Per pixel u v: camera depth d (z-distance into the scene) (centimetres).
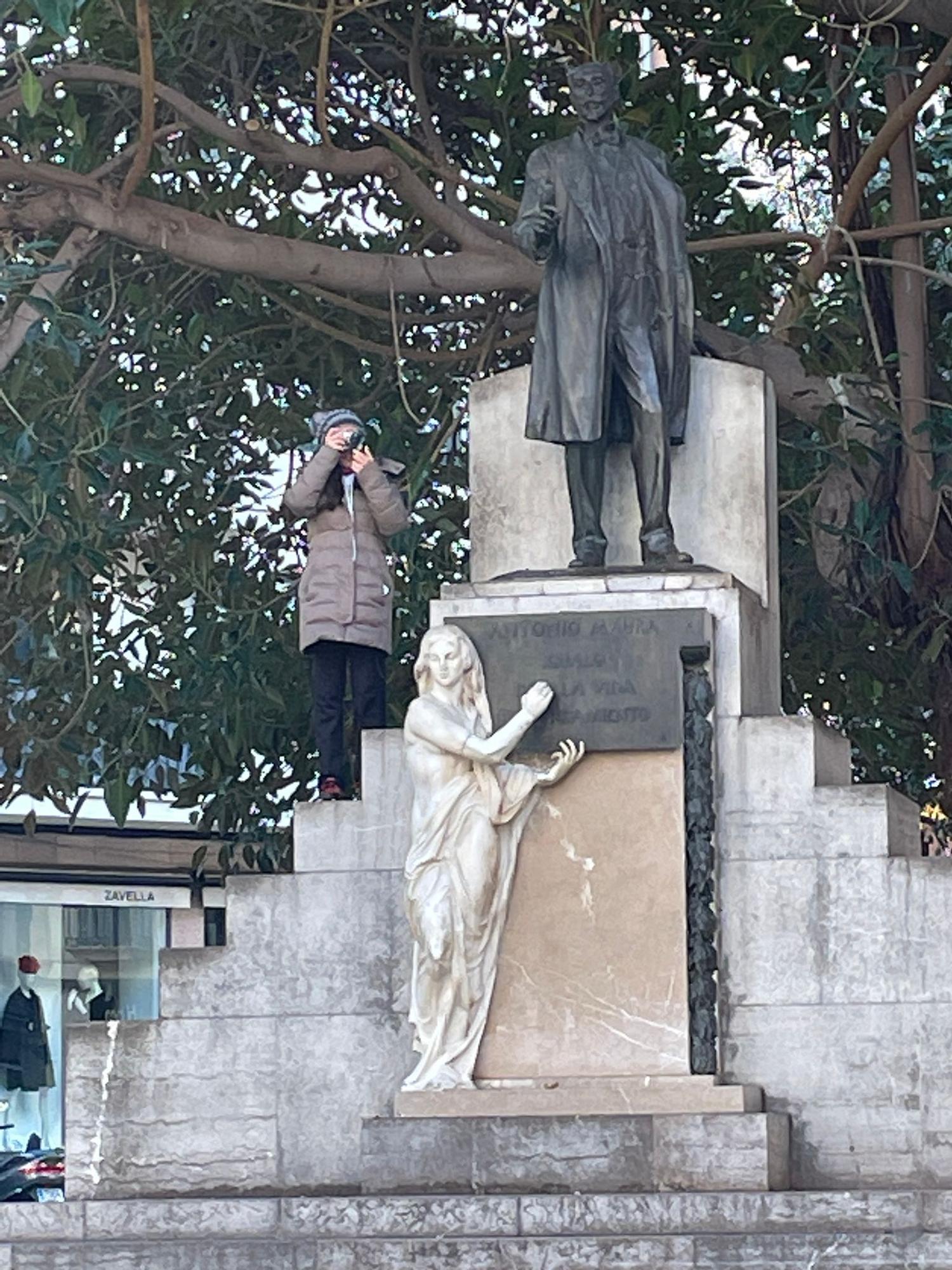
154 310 1758
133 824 2367
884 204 1916
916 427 1638
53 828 2339
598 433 1359
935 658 1750
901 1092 1282
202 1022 1359
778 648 1440
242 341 1805
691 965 1295
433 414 1805
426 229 1797
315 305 1791
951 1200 1186
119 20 1616
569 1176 1246
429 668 1333
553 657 1327
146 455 1606
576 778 1320
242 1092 1352
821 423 1669
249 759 1798
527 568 1442
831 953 1299
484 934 1311
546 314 1378
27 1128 2333
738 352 1694
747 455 1423
